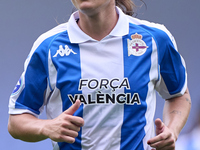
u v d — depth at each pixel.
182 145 15.11
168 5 17.23
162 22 17.31
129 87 8.74
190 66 17.47
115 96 8.70
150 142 8.41
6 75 17.44
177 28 17.38
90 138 8.78
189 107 9.90
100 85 8.70
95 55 8.93
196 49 17.45
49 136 8.36
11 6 17.44
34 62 9.02
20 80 9.20
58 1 17.28
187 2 17.27
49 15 17.42
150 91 8.98
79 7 8.49
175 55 9.50
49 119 9.18
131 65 8.88
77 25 9.09
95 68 8.81
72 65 8.84
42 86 9.05
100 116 8.72
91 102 8.72
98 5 8.51
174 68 9.51
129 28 9.23
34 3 17.39
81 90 8.73
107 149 8.76
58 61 8.89
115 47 8.98
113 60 8.88
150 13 17.16
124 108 8.73
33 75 9.04
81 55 8.92
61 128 8.18
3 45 17.48
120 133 8.73
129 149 8.77
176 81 9.60
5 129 16.80
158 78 9.20
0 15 17.47
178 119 9.54
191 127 15.49
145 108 8.88
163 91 9.86
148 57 9.02
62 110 8.95
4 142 16.62
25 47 17.61
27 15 17.48
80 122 8.11
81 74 8.78
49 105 9.18
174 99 9.92
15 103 9.16
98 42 8.96
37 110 9.32
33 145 16.58
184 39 17.45
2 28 17.48
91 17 8.83
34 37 17.58
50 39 9.09
